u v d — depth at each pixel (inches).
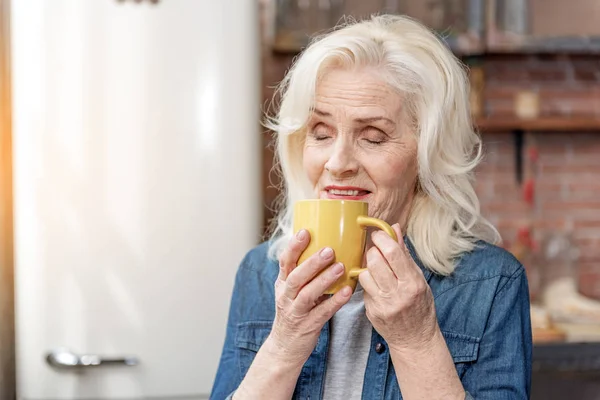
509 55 123.0
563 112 124.5
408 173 46.2
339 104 44.0
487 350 45.5
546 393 95.7
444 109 45.9
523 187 123.3
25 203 79.8
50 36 79.8
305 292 38.8
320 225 38.8
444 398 39.9
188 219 81.5
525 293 47.8
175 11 81.7
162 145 81.1
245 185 82.9
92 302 80.0
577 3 117.0
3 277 93.4
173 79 81.5
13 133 80.6
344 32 46.9
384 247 38.0
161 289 80.8
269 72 117.2
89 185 80.1
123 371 80.3
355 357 46.6
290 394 42.6
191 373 81.2
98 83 80.3
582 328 99.7
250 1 83.9
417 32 47.1
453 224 49.3
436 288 47.7
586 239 124.5
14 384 94.0
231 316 52.5
